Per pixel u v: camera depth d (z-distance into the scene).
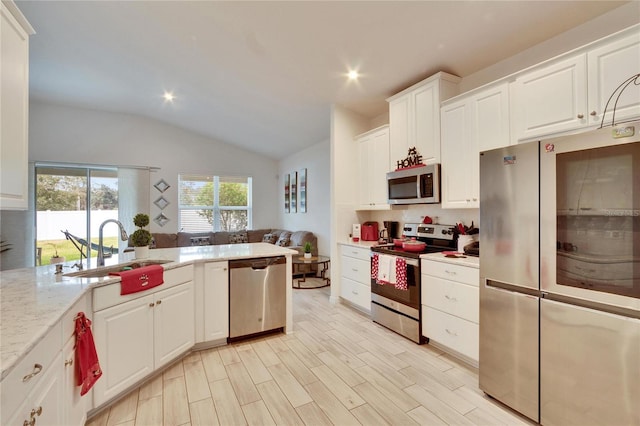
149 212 6.06
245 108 4.77
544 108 2.06
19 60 1.58
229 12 2.50
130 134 5.92
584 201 1.51
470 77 3.02
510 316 1.83
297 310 3.83
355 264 3.73
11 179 1.51
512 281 1.82
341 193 4.10
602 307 1.45
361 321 3.45
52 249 5.30
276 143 6.29
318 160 5.79
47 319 1.19
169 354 2.37
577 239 1.54
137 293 2.09
